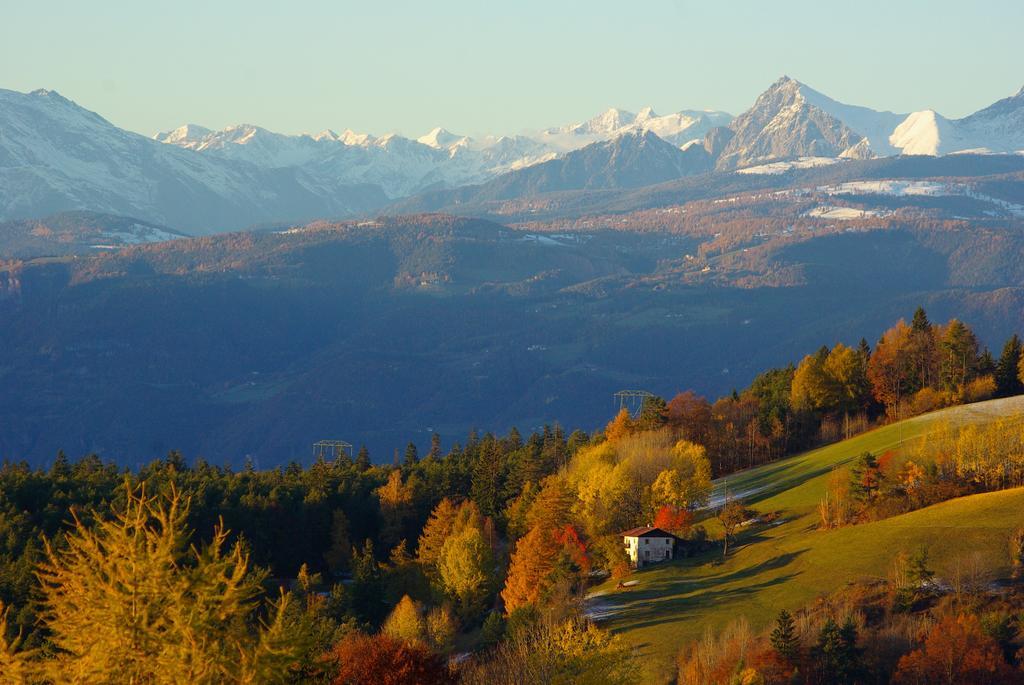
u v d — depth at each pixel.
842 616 153.25
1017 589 157.62
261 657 57.03
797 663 139.25
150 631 56.12
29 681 56.75
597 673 115.50
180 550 58.66
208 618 56.81
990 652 135.62
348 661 94.75
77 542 59.78
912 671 135.38
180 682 55.03
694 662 142.75
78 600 57.28
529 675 116.25
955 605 154.25
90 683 55.31
